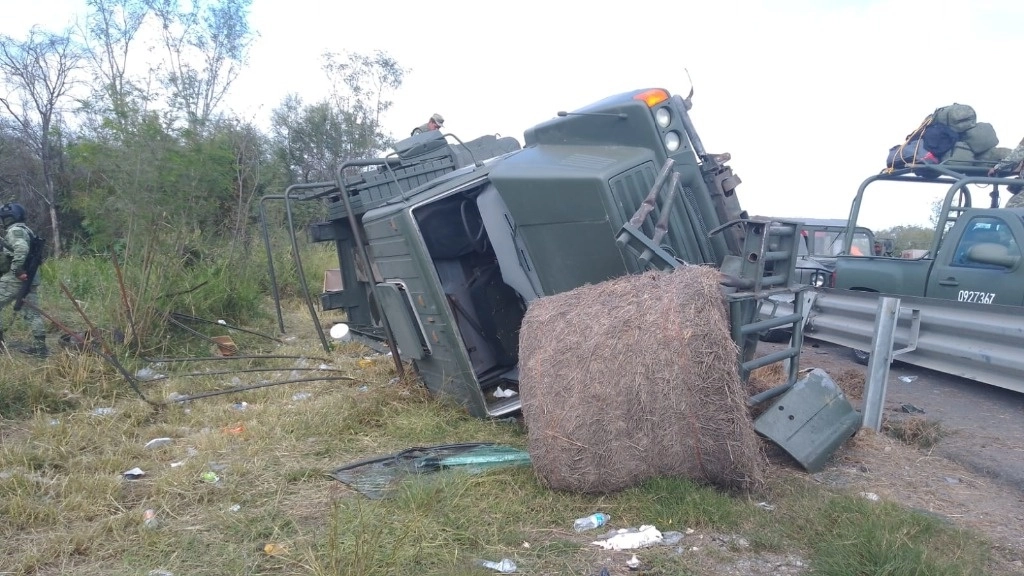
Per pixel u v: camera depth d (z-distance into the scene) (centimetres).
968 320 665
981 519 405
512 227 575
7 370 648
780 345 939
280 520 393
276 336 975
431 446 514
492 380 650
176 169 834
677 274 417
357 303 888
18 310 736
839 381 707
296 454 505
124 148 821
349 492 436
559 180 513
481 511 395
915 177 876
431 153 760
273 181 1332
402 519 381
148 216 829
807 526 372
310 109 2073
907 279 812
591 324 409
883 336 542
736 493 413
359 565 329
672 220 537
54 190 1641
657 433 393
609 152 555
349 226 876
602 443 397
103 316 810
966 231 753
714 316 390
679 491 395
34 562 348
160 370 752
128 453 503
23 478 437
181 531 384
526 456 477
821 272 1166
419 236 560
